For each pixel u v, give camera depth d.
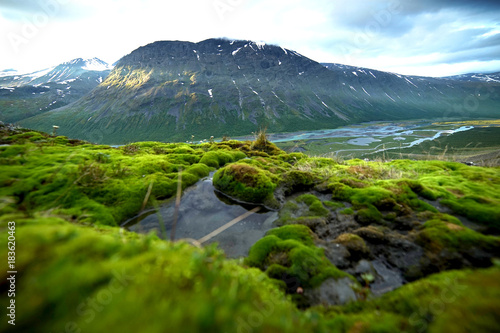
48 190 5.41
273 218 5.99
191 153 10.80
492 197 5.52
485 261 3.53
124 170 7.21
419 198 5.75
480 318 1.63
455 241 3.91
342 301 2.96
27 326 1.20
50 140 10.09
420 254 3.92
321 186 7.23
